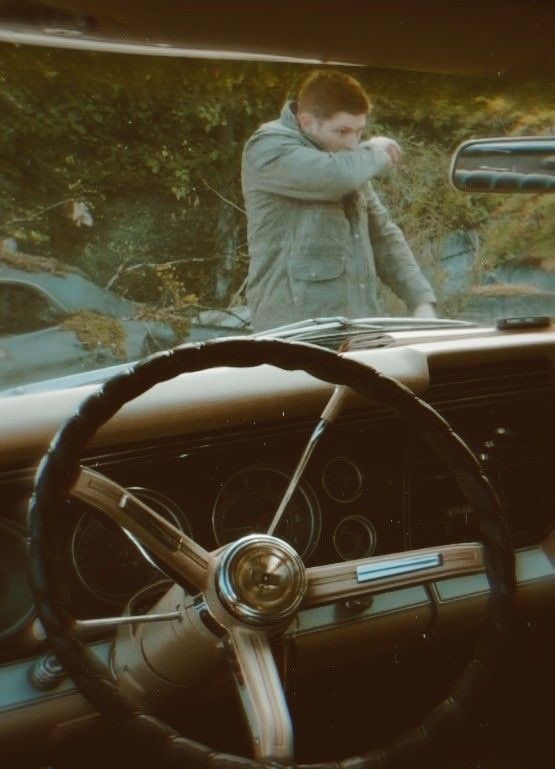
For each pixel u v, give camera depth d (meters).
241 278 6.21
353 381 1.01
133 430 1.41
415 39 1.89
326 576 0.99
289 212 2.88
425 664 1.87
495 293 5.16
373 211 3.00
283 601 0.91
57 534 0.94
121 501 0.95
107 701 0.91
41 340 2.37
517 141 1.77
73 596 1.43
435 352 1.70
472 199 5.84
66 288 2.52
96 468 1.42
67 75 5.92
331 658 1.56
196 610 0.95
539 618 1.81
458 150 1.81
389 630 1.58
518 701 1.74
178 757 0.89
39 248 5.99
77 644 0.93
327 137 2.88
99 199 6.21
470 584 1.64
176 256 6.11
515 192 1.87
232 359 0.98
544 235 5.66
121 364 1.67
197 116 6.25
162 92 6.08
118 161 6.24
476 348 1.73
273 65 5.96
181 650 1.00
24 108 5.96
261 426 1.52
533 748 1.69
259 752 0.88
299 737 1.78
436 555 1.02
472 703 0.96
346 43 1.89
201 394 1.46
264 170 2.90
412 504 1.70
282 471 1.57
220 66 5.99
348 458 1.63
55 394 1.42
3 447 1.33
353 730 1.80
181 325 3.15
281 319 2.97
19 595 1.37
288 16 1.79
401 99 5.84
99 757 1.60
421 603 1.59
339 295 2.95
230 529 1.55
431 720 0.96
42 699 1.33
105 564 1.44
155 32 1.84
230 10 1.70
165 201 6.20
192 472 1.49
